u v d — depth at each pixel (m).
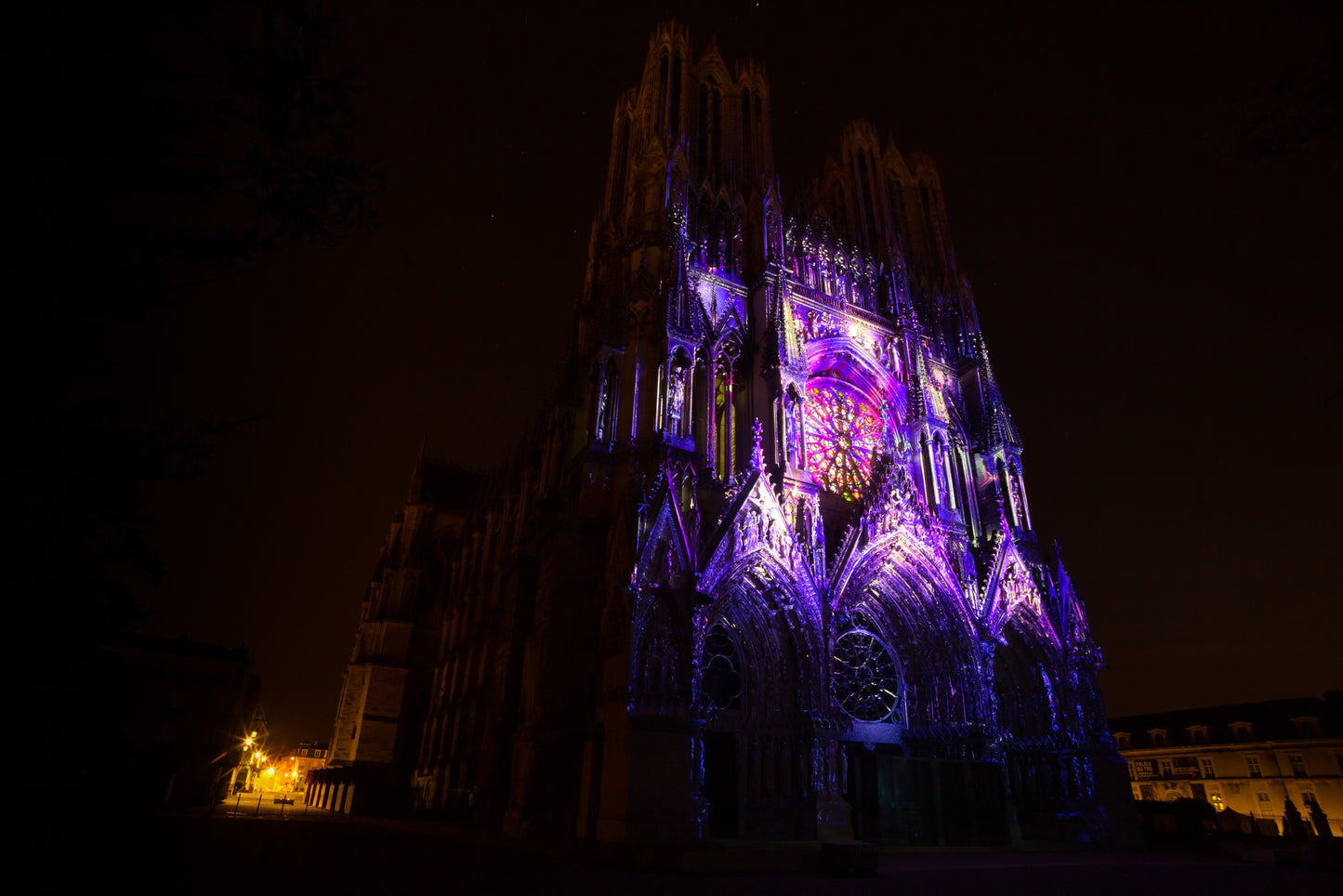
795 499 43.38
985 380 60.66
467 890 17.86
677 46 60.62
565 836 32.84
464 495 93.81
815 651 38.12
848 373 55.28
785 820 35.75
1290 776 83.94
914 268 66.94
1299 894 22.33
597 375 43.44
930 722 42.94
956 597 44.38
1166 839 46.12
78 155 7.18
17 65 6.75
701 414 46.41
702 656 35.31
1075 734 45.66
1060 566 51.84
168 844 24.75
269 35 8.26
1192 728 96.06
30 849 19.02
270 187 8.53
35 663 6.78
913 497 45.91
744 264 54.16
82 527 7.40
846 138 71.81
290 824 43.53
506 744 43.38
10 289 6.99
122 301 7.51
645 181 51.41
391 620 81.94
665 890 19.38
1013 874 26.61
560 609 37.09
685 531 36.59
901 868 27.84
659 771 29.86
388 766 74.00
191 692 71.88
